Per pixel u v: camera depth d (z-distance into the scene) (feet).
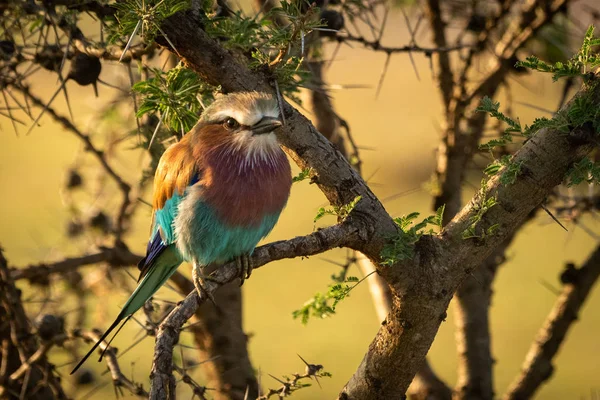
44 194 80.12
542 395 55.83
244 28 21.11
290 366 58.90
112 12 22.27
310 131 20.35
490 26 30.58
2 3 24.25
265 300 68.39
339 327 64.85
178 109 21.15
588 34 18.01
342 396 21.42
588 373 58.23
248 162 23.20
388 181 81.97
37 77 50.88
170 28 19.34
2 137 90.74
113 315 50.72
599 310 66.90
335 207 19.95
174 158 24.17
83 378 32.99
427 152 84.07
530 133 18.83
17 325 26.58
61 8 24.79
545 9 29.55
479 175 44.93
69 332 25.77
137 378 46.75
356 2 26.55
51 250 35.76
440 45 32.42
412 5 33.58
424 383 31.09
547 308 67.10
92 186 39.40
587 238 75.46
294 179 20.27
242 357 31.42
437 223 19.79
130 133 28.55
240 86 20.26
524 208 19.39
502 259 32.14
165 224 24.58
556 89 41.04
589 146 18.83
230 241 23.79
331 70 88.48
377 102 97.35
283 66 20.56
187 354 34.53
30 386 27.63
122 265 30.60
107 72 38.27
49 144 90.48
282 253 18.98
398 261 19.52
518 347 61.77
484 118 31.53
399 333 20.15
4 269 26.66
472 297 31.58
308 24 19.79
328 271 73.00
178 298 36.17
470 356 31.48
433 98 95.81
